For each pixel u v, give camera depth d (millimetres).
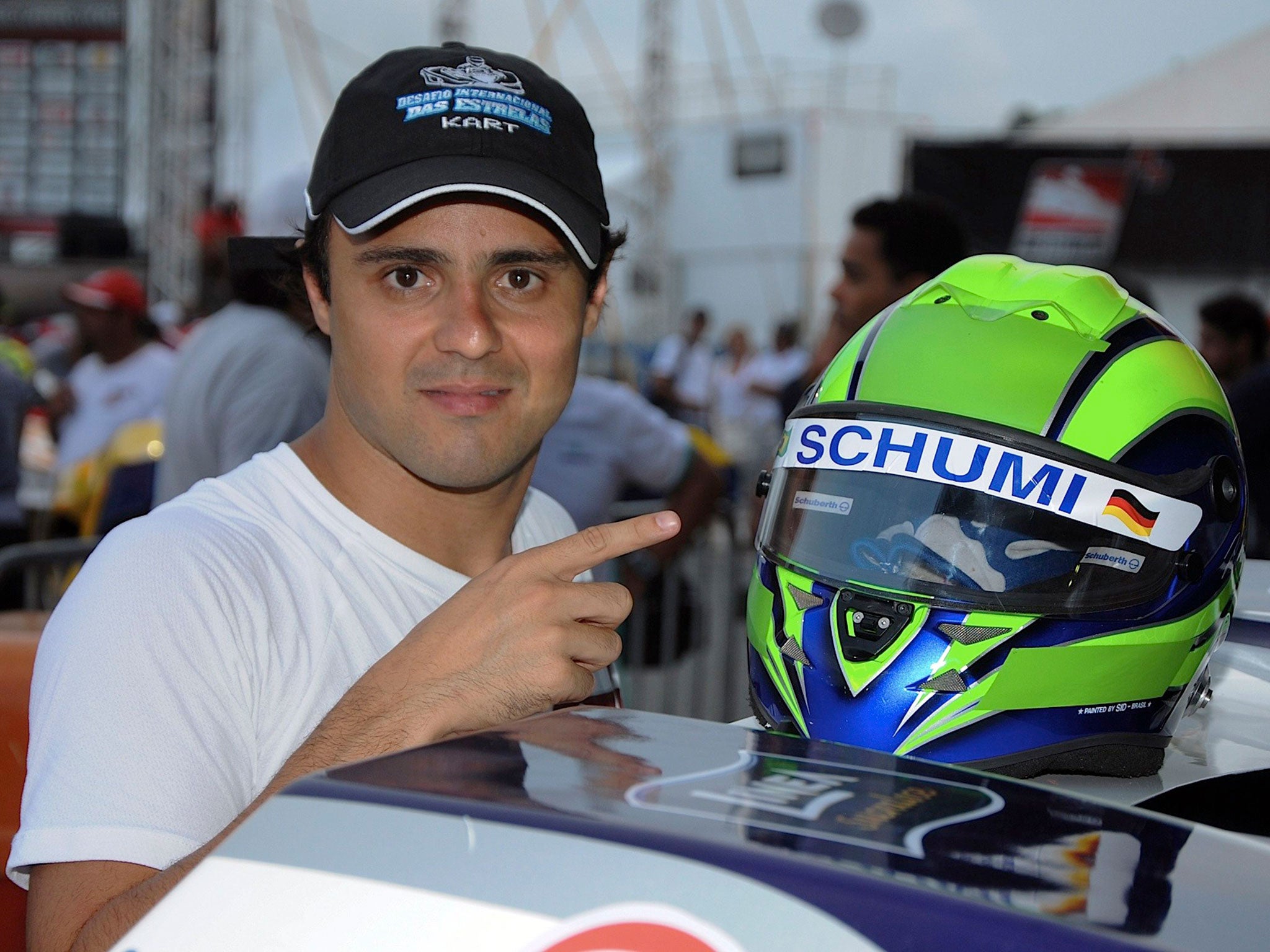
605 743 814
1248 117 12594
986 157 9555
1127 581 1147
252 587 1133
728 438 10914
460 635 1016
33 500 6137
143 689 1014
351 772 729
